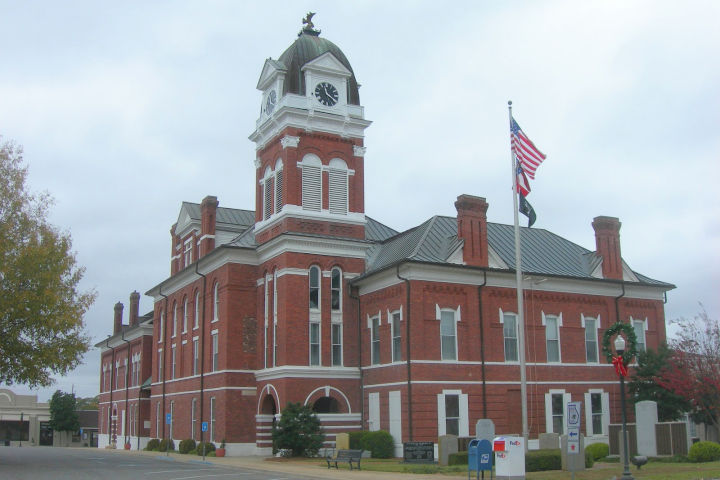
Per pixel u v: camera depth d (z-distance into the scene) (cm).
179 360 5491
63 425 10156
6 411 10150
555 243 5150
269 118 4734
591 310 4756
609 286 4850
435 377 4028
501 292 4375
